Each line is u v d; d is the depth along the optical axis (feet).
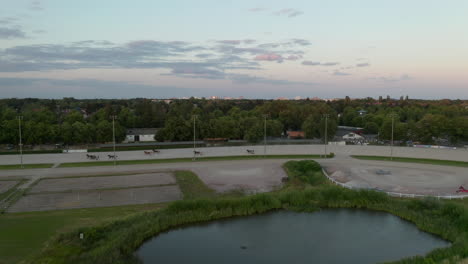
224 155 290.76
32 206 148.56
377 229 136.67
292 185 189.37
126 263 106.83
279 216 151.02
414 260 103.04
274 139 417.28
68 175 208.74
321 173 215.92
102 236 118.93
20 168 229.86
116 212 142.31
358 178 204.13
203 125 390.42
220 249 119.44
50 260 99.14
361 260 111.04
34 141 325.83
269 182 195.72
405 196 165.99
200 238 128.88
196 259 111.86
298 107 536.01
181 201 149.18
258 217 150.00
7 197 161.17
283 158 277.44
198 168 233.96
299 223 142.82
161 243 124.57
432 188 180.86
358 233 132.67
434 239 127.65
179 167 236.84
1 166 235.81
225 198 159.22
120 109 538.47
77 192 171.94
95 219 132.67
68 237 113.70
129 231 123.03
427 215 142.41
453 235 125.08
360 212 155.43
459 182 193.88
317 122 427.74
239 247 120.98
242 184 190.39
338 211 156.87
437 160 266.98
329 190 167.73
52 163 248.52
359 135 417.69
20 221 129.08
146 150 310.86
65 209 145.28
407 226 139.74
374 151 312.09
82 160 261.03
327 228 137.49
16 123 324.60
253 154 296.30
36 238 112.98
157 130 413.59
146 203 156.35
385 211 155.74
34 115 435.94
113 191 174.70
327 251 117.50
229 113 581.12
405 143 368.07
